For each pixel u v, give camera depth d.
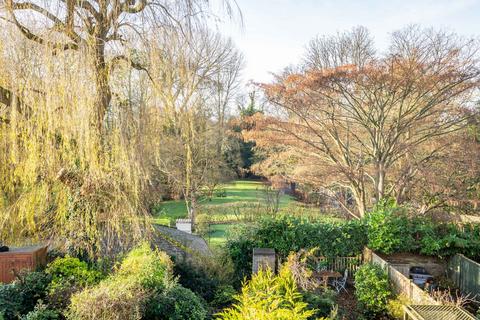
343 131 15.76
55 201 6.95
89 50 5.94
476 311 7.79
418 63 11.88
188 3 6.86
